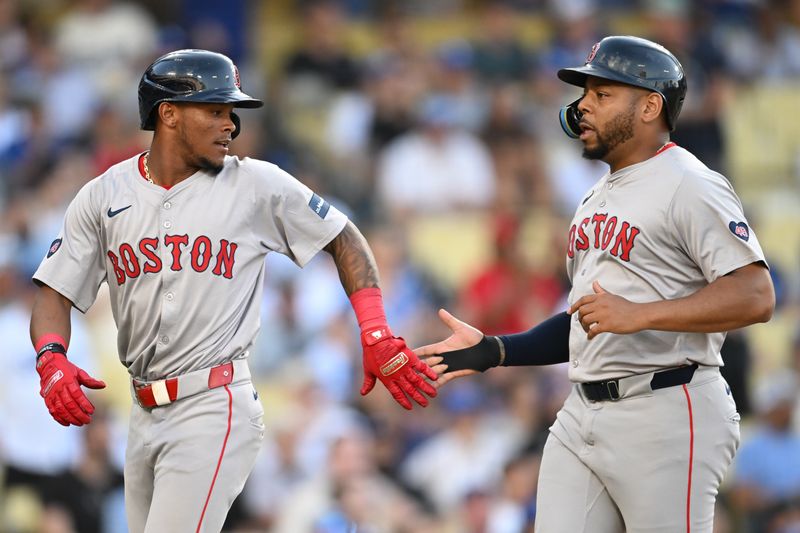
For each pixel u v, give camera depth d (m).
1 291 36.44
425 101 50.22
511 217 43.28
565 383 36.91
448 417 36.47
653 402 16.38
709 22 55.69
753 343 45.06
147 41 52.69
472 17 62.03
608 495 16.95
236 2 54.47
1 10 54.12
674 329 15.74
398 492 35.44
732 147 54.31
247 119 48.81
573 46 54.94
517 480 33.50
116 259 16.75
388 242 42.59
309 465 34.97
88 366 35.91
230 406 16.58
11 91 48.66
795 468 37.16
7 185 44.19
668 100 16.58
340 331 40.00
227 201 16.73
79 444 34.88
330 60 52.56
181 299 16.53
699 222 15.98
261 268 17.12
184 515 16.36
